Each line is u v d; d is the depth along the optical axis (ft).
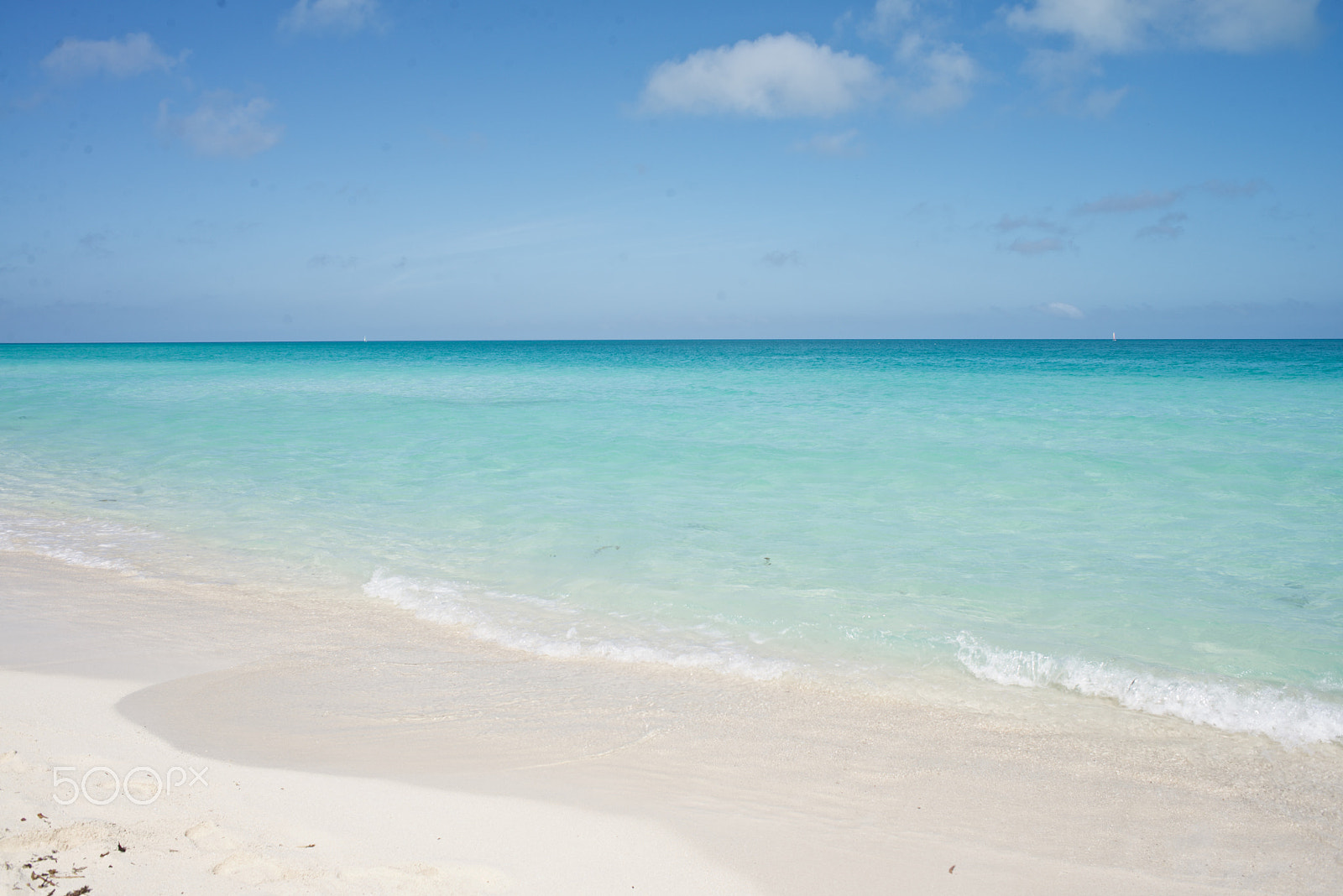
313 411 78.28
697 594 26.16
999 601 25.39
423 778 14.75
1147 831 13.71
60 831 12.23
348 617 24.31
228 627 23.36
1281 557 29.71
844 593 26.12
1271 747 16.80
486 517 36.11
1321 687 19.39
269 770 14.80
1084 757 16.33
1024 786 15.12
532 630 23.26
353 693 18.78
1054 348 381.81
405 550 31.19
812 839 13.20
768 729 17.33
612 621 23.97
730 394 97.14
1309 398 84.94
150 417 73.36
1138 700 18.88
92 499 40.19
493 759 15.62
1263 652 21.44
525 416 73.10
